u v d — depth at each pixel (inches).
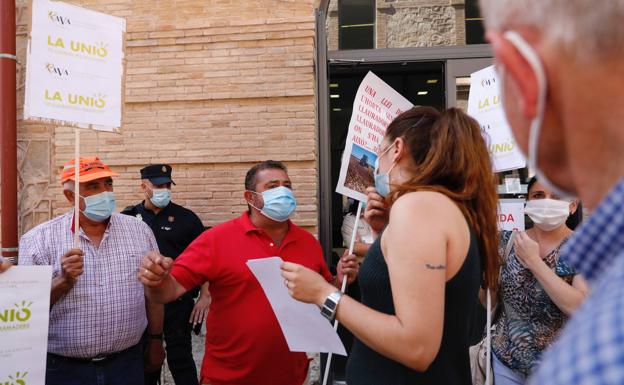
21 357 87.1
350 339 179.9
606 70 20.6
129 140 188.2
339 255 204.2
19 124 196.9
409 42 196.1
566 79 21.6
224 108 185.0
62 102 97.2
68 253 95.3
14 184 107.6
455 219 53.3
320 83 188.9
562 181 24.9
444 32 194.7
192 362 167.8
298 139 180.5
